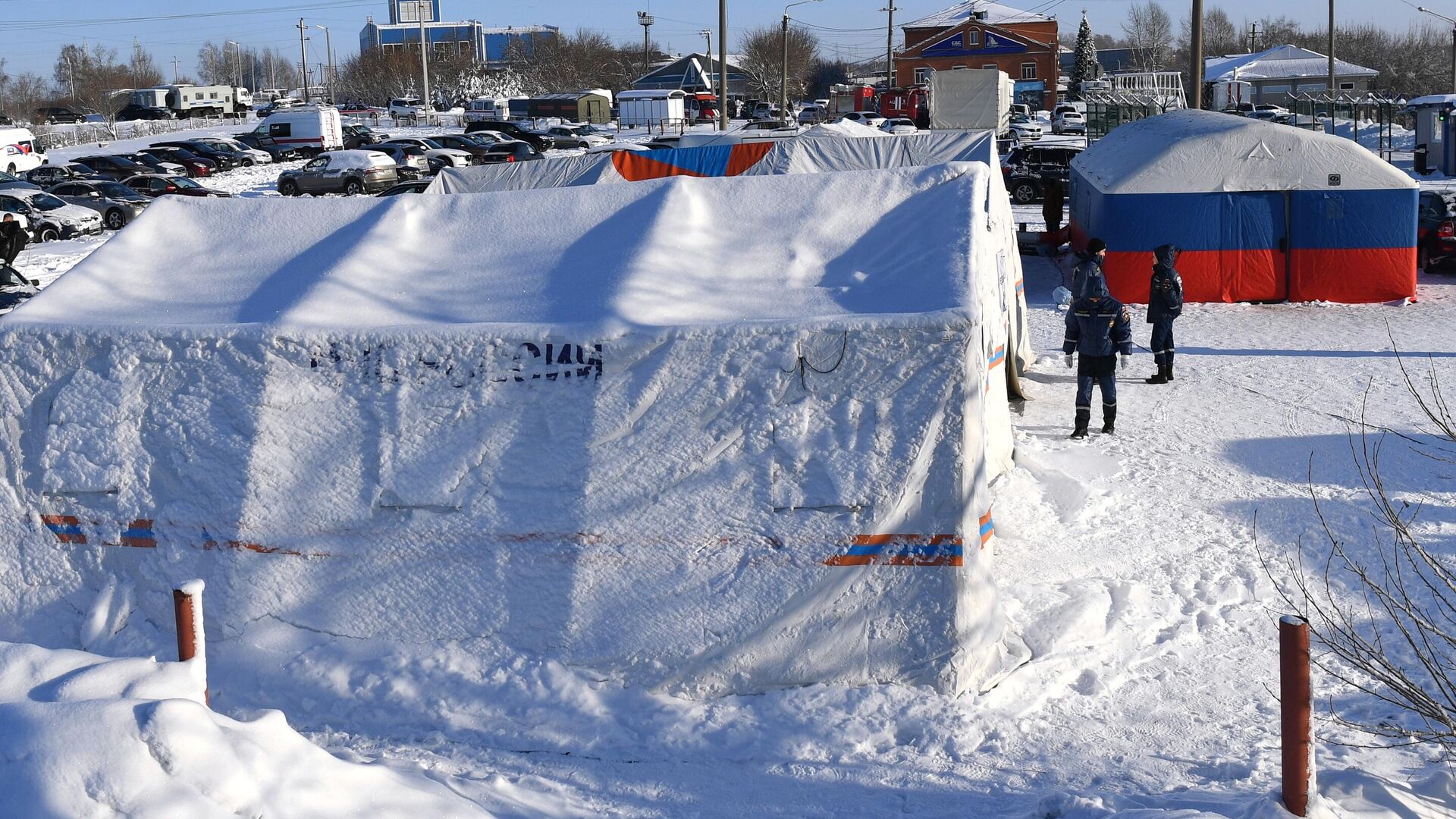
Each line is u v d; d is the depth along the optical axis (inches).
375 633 269.3
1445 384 538.6
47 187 1432.1
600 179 677.9
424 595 268.7
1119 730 247.1
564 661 262.4
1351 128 2100.1
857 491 256.7
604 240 313.6
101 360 285.4
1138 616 301.0
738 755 241.9
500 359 270.8
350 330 277.4
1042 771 230.2
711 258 304.5
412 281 307.3
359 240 319.3
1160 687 266.8
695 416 262.7
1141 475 421.1
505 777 232.7
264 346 277.6
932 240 294.4
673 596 260.8
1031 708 255.4
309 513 272.8
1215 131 763.4
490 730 252.5
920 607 257.1
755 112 3442.4
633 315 272.1
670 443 263.0
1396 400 513.7
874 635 258.2
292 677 264.8
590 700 256.1
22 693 191.3
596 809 219.9
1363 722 248.2
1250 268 762.8
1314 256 754.8
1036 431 485.4
